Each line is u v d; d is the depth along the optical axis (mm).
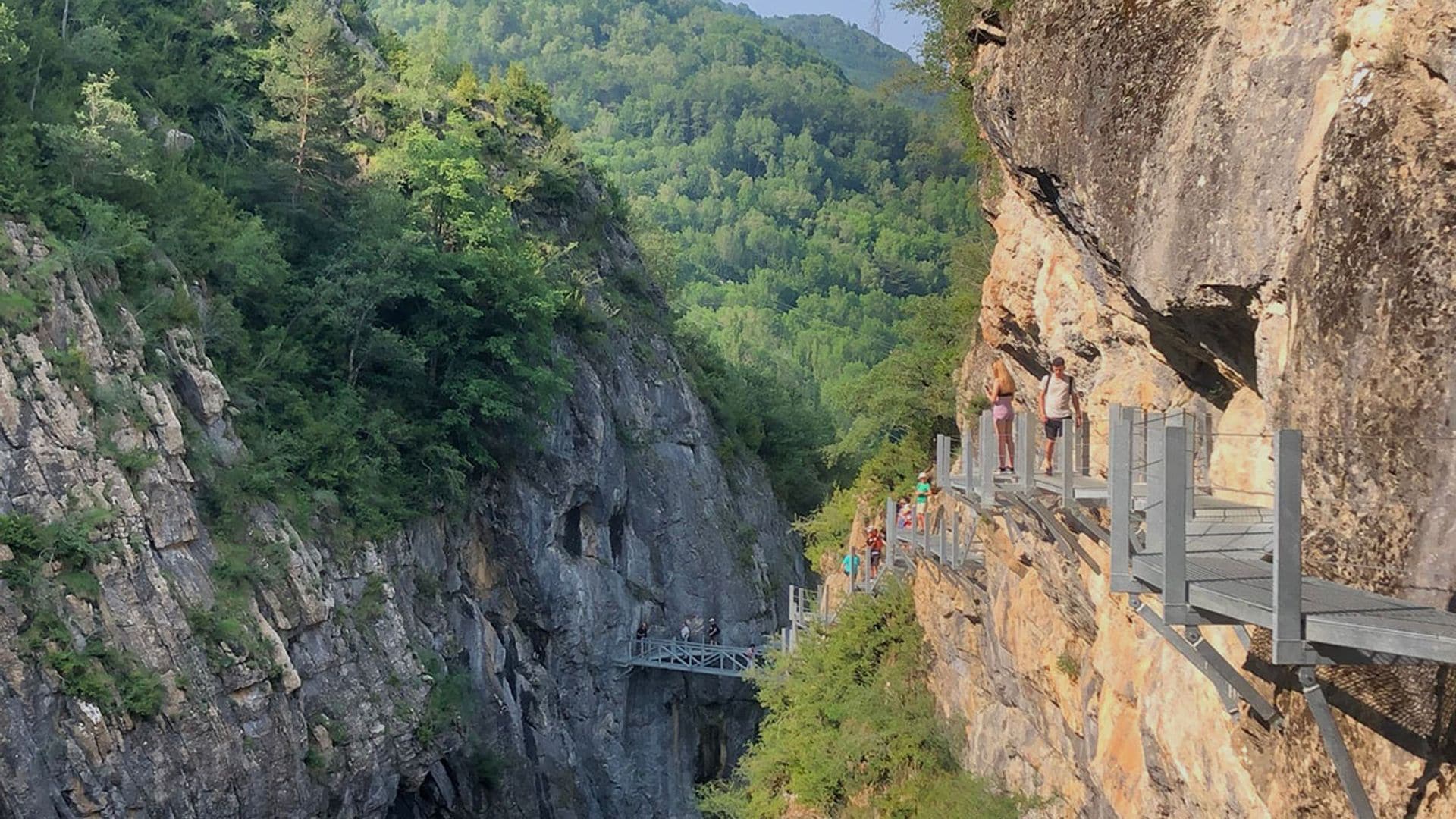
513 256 52125
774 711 35844
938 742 27500
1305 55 9711
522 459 53812
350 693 39188
